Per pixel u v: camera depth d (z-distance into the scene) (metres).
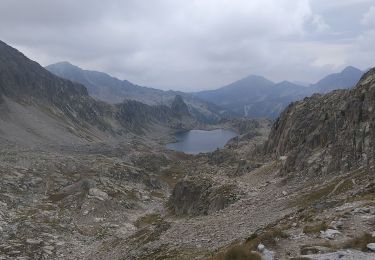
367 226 29.89
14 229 81.62
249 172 106.19
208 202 80.81
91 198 114.19
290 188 69.06
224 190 80.62
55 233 84.94
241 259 25.02
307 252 25.12
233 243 42.22
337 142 73.31
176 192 102.56
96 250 75.25
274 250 27.14
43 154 183.88
